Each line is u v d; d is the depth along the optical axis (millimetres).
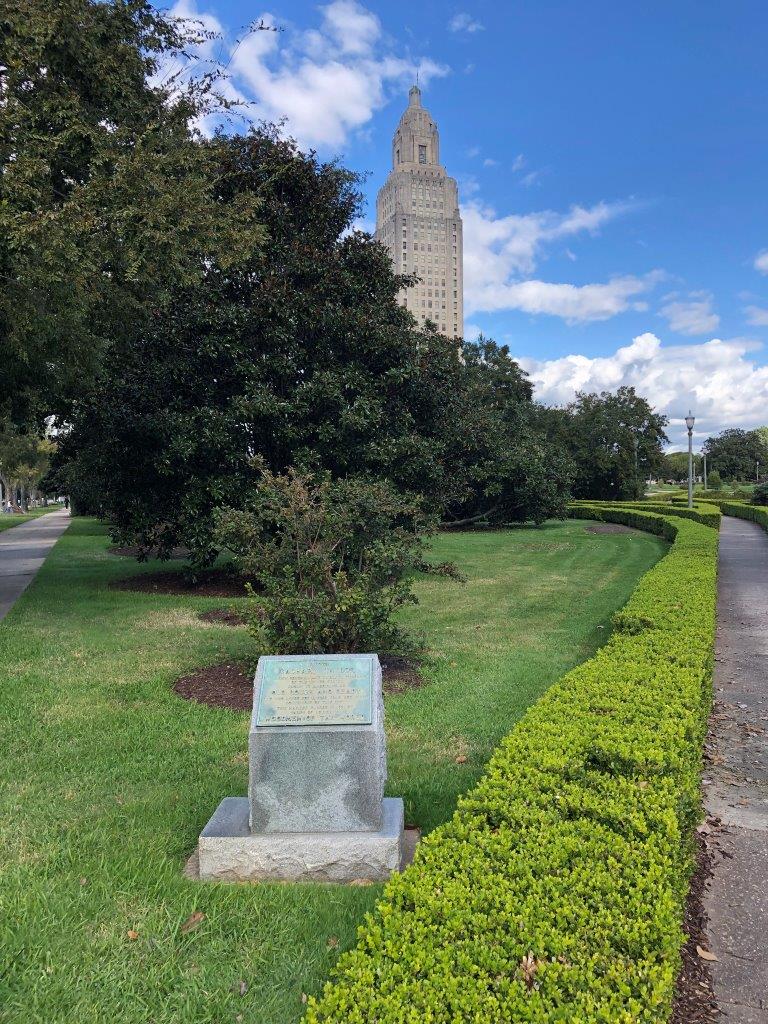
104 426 12414
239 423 11859
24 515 54812
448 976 2260
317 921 3279
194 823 4250
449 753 5402
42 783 4789
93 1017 2715
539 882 2779
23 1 8023
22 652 8289
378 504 7484
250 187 12547
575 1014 2135
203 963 3014
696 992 2949
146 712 6238
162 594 12852
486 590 13383
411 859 3822
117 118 9758
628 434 45375
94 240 8648
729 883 3770
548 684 7090
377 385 12594
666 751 3994
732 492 53875
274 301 11844
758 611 11328
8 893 3473
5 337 10547
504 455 28562
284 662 3975
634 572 15844
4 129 7961
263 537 9297
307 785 3746
